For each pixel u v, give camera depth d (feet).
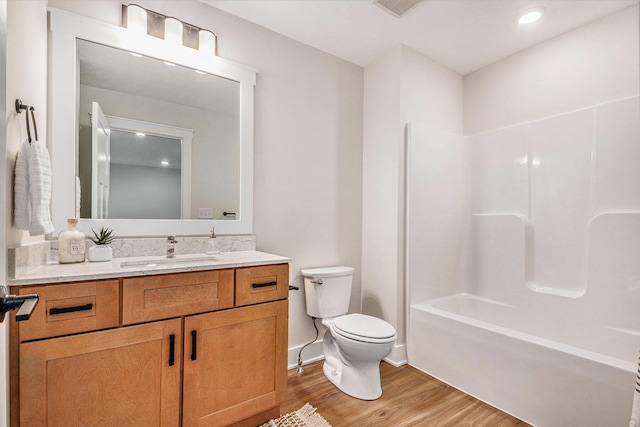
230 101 6.46
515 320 7.41
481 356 5.93
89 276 3.66
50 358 3.44
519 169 7.60
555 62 7.20
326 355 7.09
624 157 5.95
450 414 5.50
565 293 6.71
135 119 5.53
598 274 6.16
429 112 8.20
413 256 7.58
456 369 6.38
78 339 3.59
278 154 7.11
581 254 6.53
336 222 8.04
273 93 7.06
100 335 3.72
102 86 5.24
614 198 6.07
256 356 4.98
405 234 7.66
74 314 3.58
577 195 6.60
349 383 6.17
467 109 9.00
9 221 3.43
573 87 6.88
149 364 4.03
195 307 4.40
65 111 4.85
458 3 6.15
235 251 6.38
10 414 3.26
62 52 4.83
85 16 5.04
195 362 4.38
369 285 8.30
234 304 4.78
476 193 8.50
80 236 4.62
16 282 3.30
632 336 5.69
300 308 7.34
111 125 5.31
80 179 5.02
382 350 5.76
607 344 5.98
